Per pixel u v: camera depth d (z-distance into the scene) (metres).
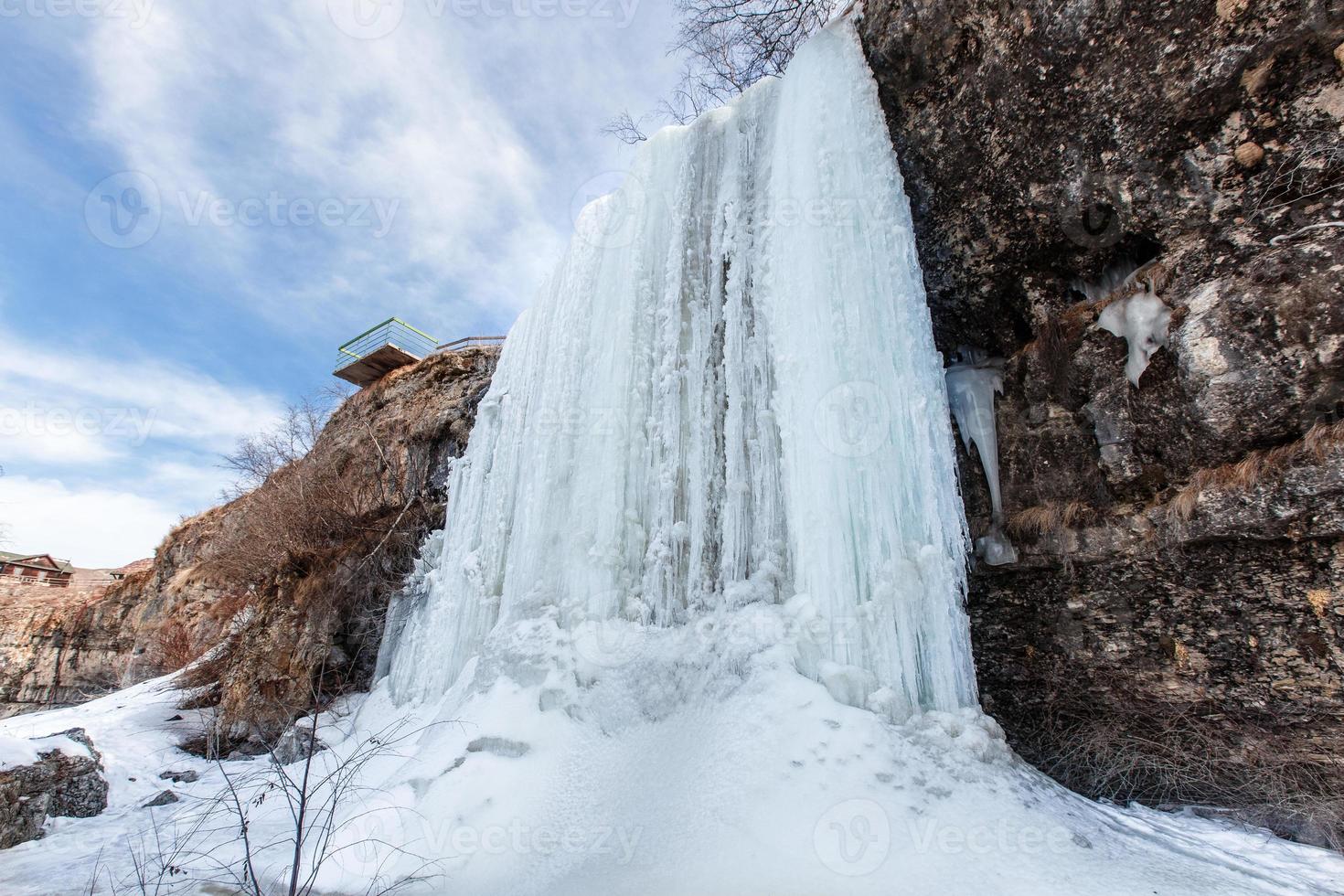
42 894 4.37
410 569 10.77
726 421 5.72
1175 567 4.54
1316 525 3.82
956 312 6.13
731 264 6.22
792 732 3.91
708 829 3.52
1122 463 4.84
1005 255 5.68
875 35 5.75
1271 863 3.37
